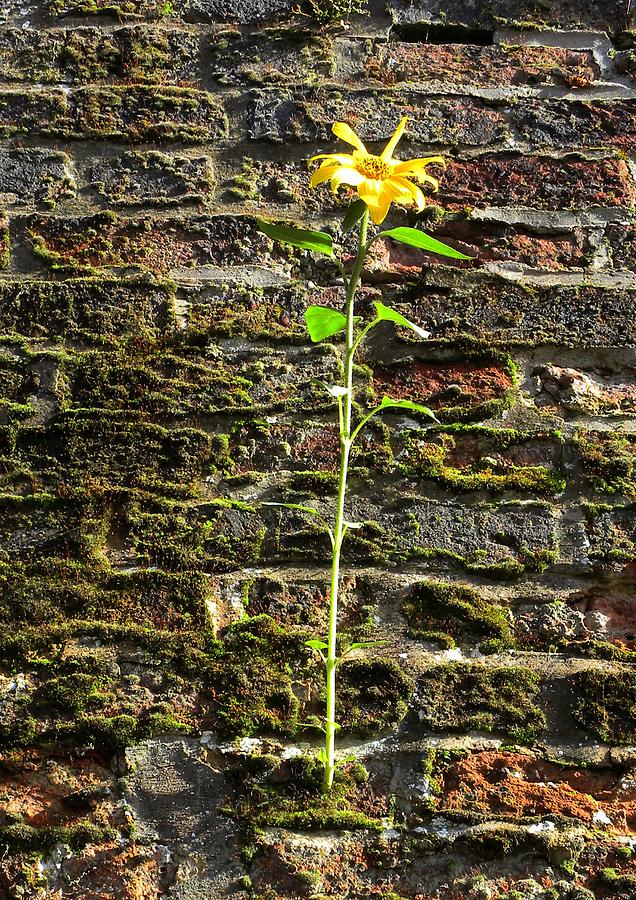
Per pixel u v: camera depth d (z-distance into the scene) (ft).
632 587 5.66
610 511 5.70
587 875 5.27
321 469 5.75
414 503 5.72
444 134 6.15
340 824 5.34
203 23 6.27
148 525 5.68
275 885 5.29
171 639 5.55
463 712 5.47
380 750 5.44
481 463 5.76
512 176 6.11
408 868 5.31
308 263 6.00
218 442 5.77
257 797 5.38
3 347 5.87
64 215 6.04
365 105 6.17
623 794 5.38
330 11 6.25
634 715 5.45
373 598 5.62
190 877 5.31
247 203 6.06
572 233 6.05
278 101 6.17
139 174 6.09
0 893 5.31
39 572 5.63
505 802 5.36
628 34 6.29
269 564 5.66
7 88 6.19
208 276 5.98
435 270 5.98
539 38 6.29
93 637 5.56
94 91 6.18
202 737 5.45
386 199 5.28
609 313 5.94
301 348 5.89
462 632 5.58
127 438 5.77
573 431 5.79
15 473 5.73
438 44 6.28
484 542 5.68
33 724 5.47
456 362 5.89
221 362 5.87
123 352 5.87
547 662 5.54
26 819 5.38
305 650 5.55
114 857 5.34
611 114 6.21
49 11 6.28
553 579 5.65
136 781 5.41
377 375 5.87
